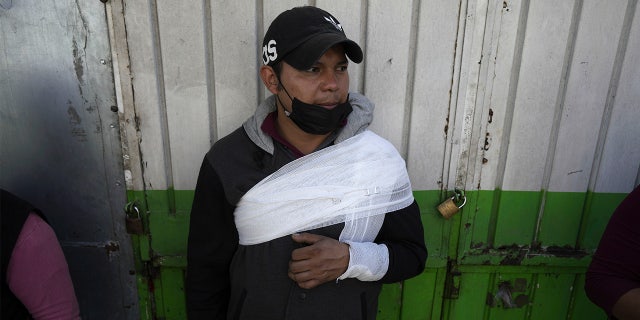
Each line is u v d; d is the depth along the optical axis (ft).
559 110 5.14
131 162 5.10
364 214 3.75
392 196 3.87
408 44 4.90
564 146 5.23
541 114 5.12
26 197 5.17
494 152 5.23
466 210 5.41
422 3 4.75
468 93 5.04
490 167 5.28
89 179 5.16
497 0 4.76
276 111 4.08
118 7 4.65
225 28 4.78
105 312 5.68
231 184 3.78
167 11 4.70
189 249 4.16
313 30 3.42
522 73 4.98
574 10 4.82
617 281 3.67
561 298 5.83
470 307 5.84
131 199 5.23
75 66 4.81
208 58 4.89
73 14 4.66
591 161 5.30
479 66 4.95
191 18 4.73
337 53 3.55
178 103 4.96
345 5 4.77
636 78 5.02
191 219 4.11
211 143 5.13
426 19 4.81
